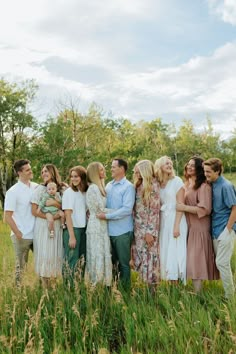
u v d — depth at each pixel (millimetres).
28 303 6020
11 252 10188
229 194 6215
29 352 4402
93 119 32094
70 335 5145
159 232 6891
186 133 51656
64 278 6617
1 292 6000
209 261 6613
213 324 5168
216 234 6430
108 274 6684
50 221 6766
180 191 6730
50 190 6832
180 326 5105
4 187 33375
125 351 4773
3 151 33906
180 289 6594
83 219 6938
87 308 5727
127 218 6895
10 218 6844
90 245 6699
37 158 28562
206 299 6117
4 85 34281
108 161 30922
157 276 6609
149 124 60844
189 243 6656
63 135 28250
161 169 6879
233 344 4539
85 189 7035
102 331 5289
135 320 5508
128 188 6820
